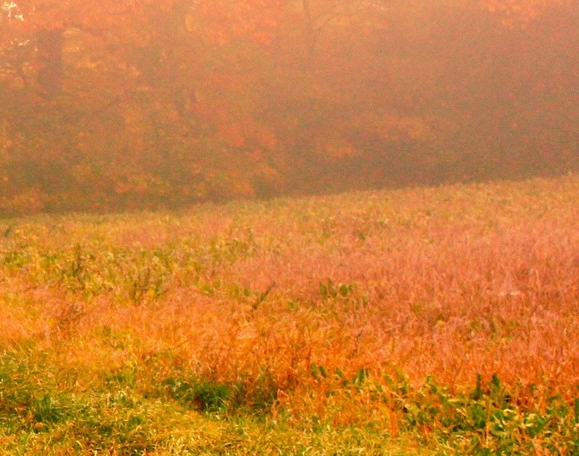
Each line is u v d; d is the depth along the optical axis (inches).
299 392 239.8
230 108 1407.5
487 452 197.6
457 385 234.7
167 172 1242.0
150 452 196.4
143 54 1371.8
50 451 195.6
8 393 225.8
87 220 874.1
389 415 217.5
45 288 386.6
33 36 1364.4
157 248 539.8
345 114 1540.4
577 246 445.4
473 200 842.2
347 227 623.5
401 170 1502.2
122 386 249.6
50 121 1268.5
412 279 386.0
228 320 330.3
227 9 1359.5
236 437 203.6
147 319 326.3
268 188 1360.7
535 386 228.5
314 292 389.1
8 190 1151.6
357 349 273.9
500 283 370.3
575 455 194.2
